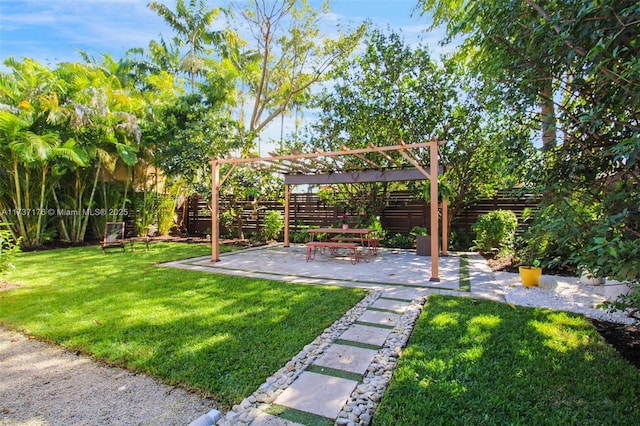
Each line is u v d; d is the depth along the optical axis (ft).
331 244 24.58
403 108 30.25
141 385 7.72
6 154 27.17
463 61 27.68
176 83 46.42
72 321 11.56
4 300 14.05
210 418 6.35
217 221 24.72
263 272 20.38
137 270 20.65
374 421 6.30
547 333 10.19
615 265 6.79
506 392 7.10
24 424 6.42
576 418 6.27
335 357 8.91
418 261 24.45
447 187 26.00
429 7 23.72
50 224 32.50
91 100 30.53
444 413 6.47
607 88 6.89
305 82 46.21
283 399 7.06
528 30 7.93
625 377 7.64
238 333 10.46
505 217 26.11
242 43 47.52
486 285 16.76
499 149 9.31
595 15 6.19
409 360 8.52
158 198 39.78
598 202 7.79
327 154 20.54
